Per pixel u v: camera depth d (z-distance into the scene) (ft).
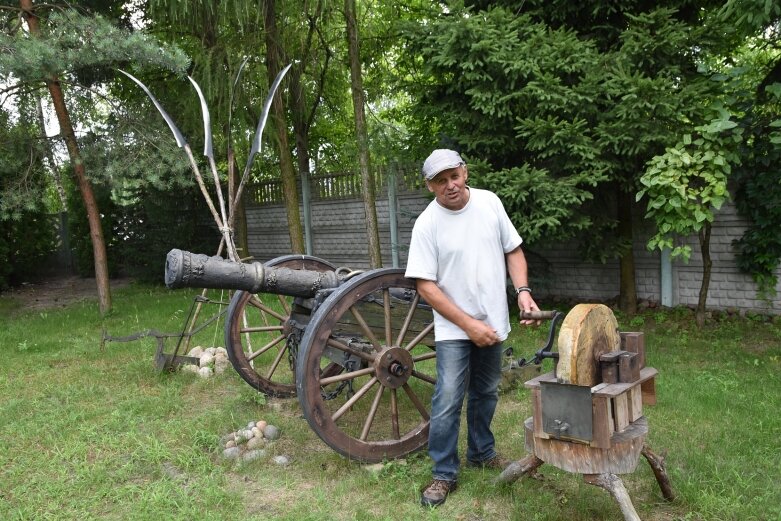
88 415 14.38
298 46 30.60
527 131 19.61
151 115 28.37
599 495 9.62
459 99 21.35
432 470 10.29
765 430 11.99
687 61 19.22
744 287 22.00
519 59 18.63
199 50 27.99
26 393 16.38
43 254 45.52
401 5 29.45
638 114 17.72
